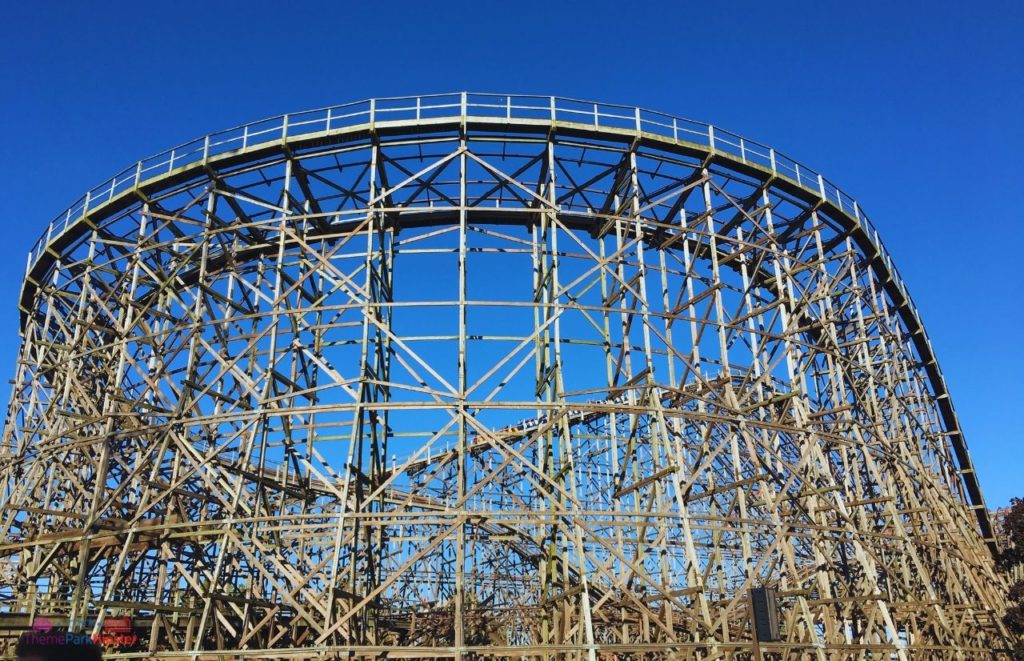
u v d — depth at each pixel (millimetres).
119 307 24750
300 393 18484
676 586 29484
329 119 20906
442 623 27875
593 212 23625
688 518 18094
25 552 21344
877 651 19297
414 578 30219
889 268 26875
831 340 23953
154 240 23922
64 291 24875
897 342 27312
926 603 20766
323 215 20297
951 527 25281
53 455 21688
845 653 20719
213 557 21859
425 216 23844
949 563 24500
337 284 19875
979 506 28938
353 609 16156
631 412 18875
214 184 21656
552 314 20734
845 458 24125
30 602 18531
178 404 19688
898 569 24031
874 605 21047
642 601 19047
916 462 25828
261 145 20859
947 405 29719
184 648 18391
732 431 20031
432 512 16953
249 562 20688
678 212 23609
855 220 24781
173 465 19828
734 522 18625
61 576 20875
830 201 23922
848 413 25141
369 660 16812
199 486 23297
